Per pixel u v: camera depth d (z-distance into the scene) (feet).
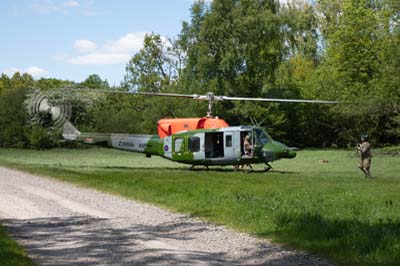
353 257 25.63
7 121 168.25
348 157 124.98
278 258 26.58
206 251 28.35
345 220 33.30
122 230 34.50
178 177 67.92
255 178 67.31
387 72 135.54
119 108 222.69
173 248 29.07
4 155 133.39
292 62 211.41
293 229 32.42
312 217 34.91
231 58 169.48
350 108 148.36
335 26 198.70
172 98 183.21
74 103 171.53
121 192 54.13
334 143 191.01
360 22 161.07
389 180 65.05
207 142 82.89
